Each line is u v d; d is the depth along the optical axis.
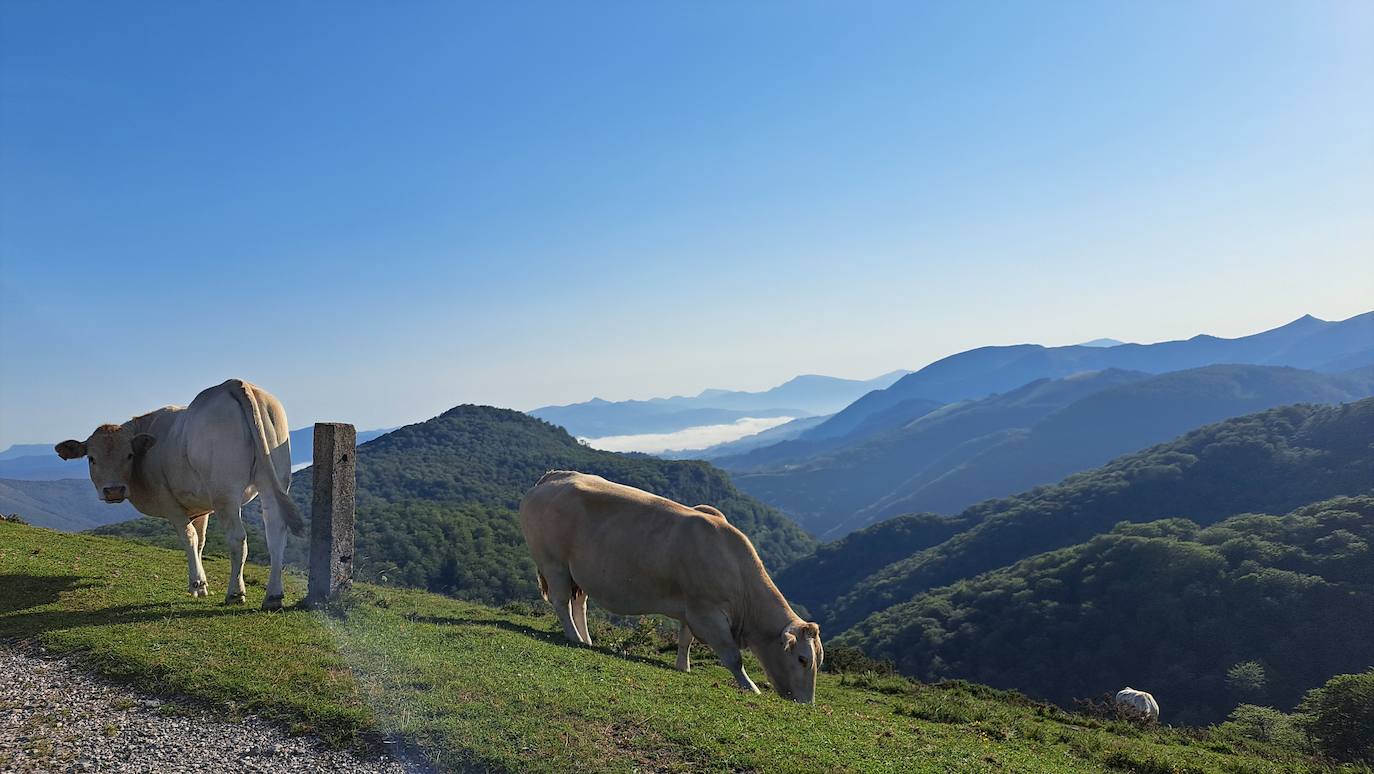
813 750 7.38
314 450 12.00
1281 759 13.30
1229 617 82.56
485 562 81.69
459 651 9.76
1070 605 97.62
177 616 10.71
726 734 7.40
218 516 12.09
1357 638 73.94
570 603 13.27
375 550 83.88
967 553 152.50
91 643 9.19
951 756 8.26
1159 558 96.44
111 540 21.77
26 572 13.84
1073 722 14.08
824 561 189.50
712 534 11.77
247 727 7.17
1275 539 95.62
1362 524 91.81
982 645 97.38
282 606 11.72
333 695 7.70
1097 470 180.00
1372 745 19.95
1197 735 14.65
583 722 7.44
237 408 12.02
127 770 6.34
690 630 12.70
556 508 13.05
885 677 16.77
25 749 6.64
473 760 6.55
